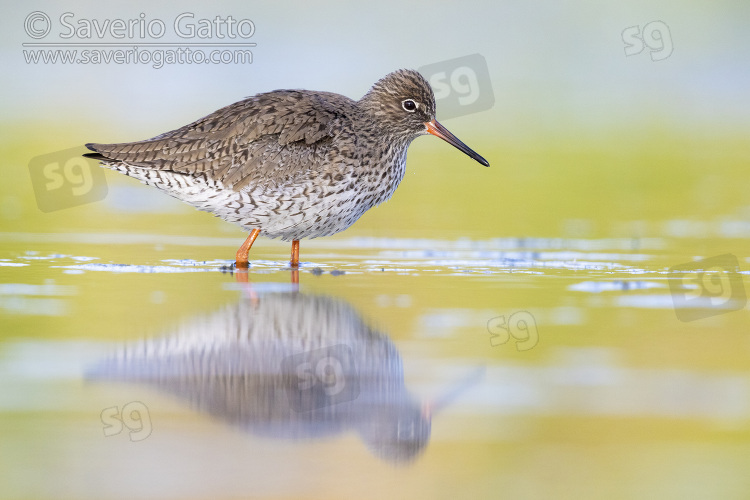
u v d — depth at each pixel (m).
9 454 7.96
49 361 9.99
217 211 15.13
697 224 18.84
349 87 31.66
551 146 28.02
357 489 7.48
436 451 8.16
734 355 10.48
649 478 7.74
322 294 12.91
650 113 32.09
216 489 7.39
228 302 12.32
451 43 35.31
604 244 16.97
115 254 15.84
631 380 9.76
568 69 35.28
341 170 14.98
